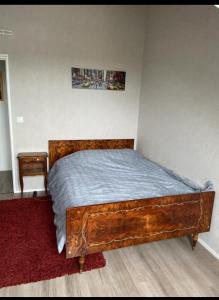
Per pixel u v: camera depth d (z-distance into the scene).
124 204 1.99
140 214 2.07
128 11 3.48
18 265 2.06
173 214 2.19
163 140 3.25
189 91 2.69
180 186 2.58
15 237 2.45
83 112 3.62
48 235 2.51
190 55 2.65
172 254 2.33
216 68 2.28
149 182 2.66
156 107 3.39
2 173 4.27
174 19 2.92
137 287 1.91
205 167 2.46
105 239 2.00
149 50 3.52
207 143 2.43
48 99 3.41
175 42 2.92
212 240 2.38
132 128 3.97
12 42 3.10
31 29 3.13
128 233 2.07
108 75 3.60
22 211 2.99
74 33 3.31
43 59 3.26
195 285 1.96
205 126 2.45
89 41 3.40
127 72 3.70
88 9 3.30
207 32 2.38
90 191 2.35
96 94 3.62
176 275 2.06
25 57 3.19
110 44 3.51
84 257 2.08
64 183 2.61
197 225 2.32
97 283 1.93
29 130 3.44
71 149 3.67
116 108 3.78
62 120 3.54
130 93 3.80
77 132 3.66
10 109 3.29
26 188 3.61
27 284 1.89
